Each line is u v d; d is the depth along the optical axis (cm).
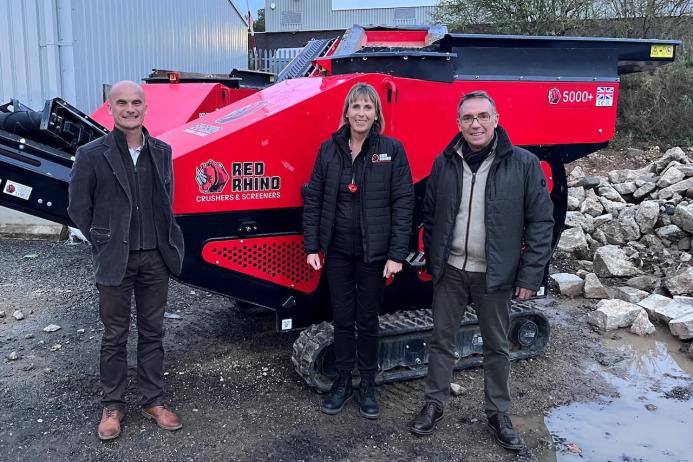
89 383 387
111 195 303
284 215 365
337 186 325
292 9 2580
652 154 1077
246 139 344
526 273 310
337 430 339
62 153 355
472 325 403
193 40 1298
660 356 447
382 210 327
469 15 1274
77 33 754
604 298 564
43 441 323
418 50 425
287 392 379
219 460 310
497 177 305
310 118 356
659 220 685
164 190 312
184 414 351
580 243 666
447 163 317
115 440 324
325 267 377
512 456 321
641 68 468
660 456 324
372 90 318
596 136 423
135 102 297
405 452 322
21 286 570
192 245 346
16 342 447
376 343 348
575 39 400
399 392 383
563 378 409
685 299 519
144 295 327
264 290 370
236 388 383
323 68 429
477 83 388
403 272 400
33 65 741
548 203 311
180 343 449
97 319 493
